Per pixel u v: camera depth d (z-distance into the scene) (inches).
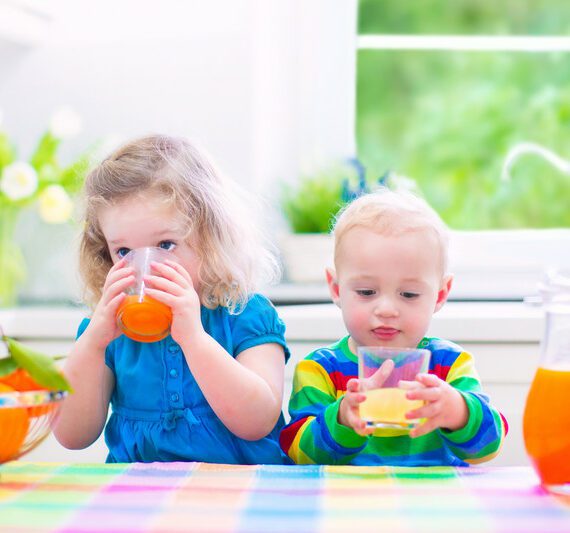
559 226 87.4
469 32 87.1
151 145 53.2
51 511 30.7
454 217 87.0
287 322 69.1
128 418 51.7
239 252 54.5
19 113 83.5
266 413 49.0
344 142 86.6
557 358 34.1
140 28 81.4
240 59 79.8
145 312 44.3
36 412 34.4
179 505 31.6
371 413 38.4
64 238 82.1
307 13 85.7
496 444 42.5
